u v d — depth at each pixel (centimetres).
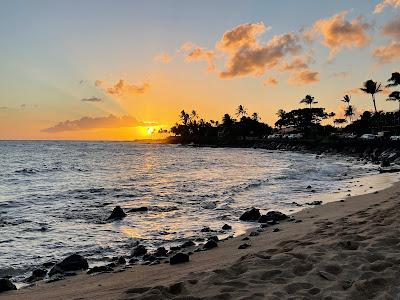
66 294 757
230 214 1920
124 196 2678
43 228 1625
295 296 565
